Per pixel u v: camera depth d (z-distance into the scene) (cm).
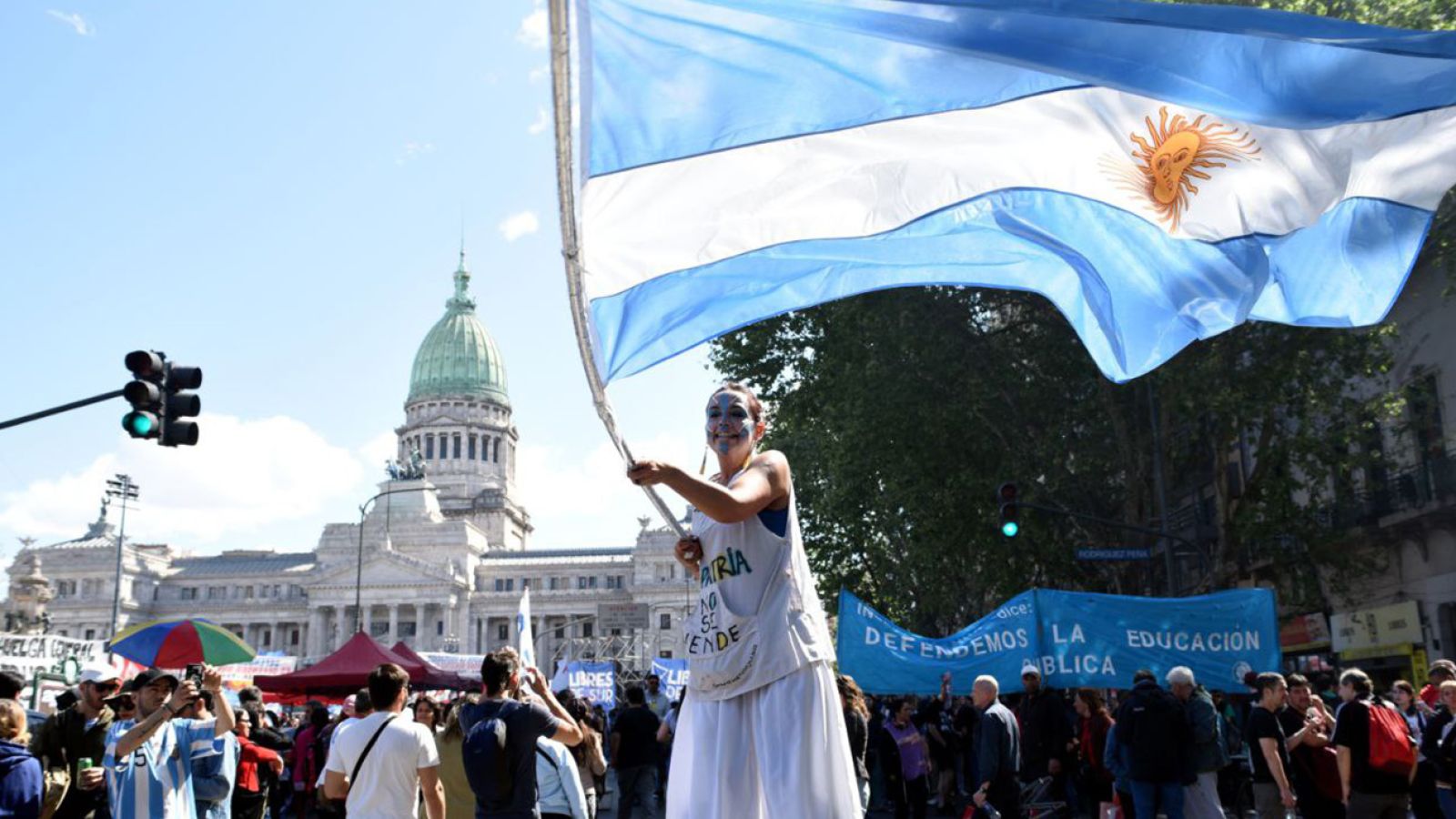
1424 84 507
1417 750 1454
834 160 497
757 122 483
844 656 2298
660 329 499
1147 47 494
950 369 3506
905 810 2214
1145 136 520
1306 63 502
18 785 930
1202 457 3834
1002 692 2202
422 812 1216
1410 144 533
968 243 546
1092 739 1866
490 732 936
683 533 425
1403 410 3303
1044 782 1747
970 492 3594
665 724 1983
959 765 2752
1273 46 501
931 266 549
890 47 488
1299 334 3066
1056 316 3531
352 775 945
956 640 2256
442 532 15750
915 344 3522
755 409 450
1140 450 3503
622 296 485
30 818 938
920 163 512
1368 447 3444
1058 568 3788
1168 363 3158
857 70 486
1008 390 3609
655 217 484
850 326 3700
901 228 512
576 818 1223
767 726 391
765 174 494
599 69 469
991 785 1573
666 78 474
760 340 4122
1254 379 3062
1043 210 538
